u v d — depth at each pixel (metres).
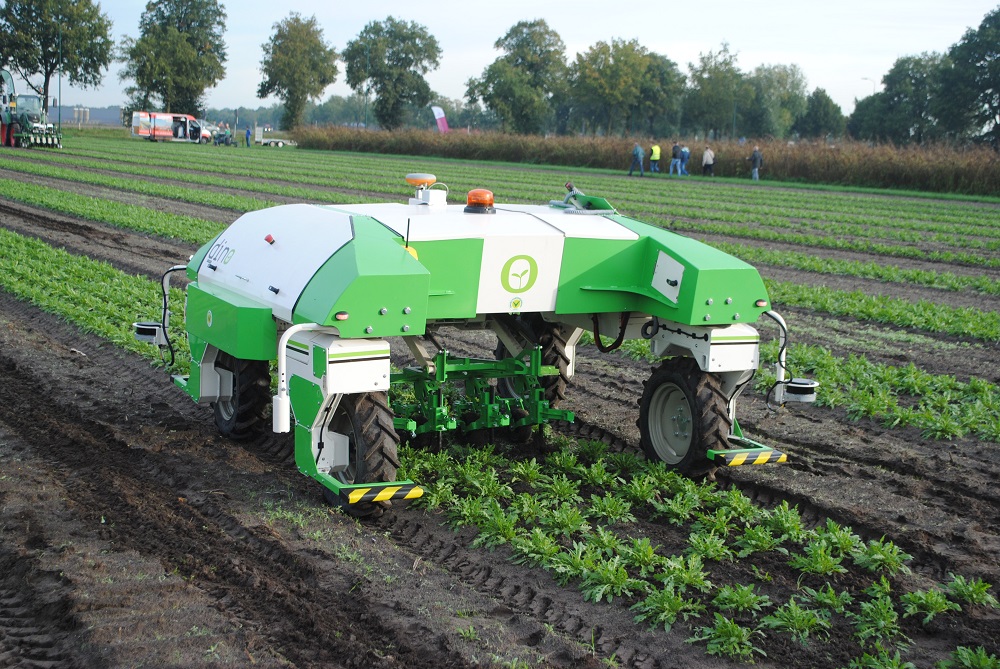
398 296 6.11
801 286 16.95
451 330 13.32
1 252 17.77
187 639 4.97
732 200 35.25
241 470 7.63
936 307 15.48
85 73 93.50
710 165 50.09
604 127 119.19
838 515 7.07
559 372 9.00
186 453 8.00
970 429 9.35
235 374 8.19
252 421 8.19
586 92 86.06
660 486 7.37
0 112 56.09
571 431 9.05
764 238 24.48
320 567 5.88
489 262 6.91
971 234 26.28
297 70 112.69
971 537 6.77
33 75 92.44
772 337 13.34
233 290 7.51
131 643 4.89
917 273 18.88
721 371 7.18
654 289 7.33
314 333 6.30
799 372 11.35
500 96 97.06
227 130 82.38
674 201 33.97
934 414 9.64
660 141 56.50
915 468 8.28
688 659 5.05
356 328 6.03
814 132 109.38
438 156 68.25
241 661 4.81
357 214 7.32
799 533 6.56
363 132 73.69
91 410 9.22
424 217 7.22
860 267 19.59
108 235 21.53
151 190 31.91
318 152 69.88
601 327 8.09
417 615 5.32
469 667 4.82
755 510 6.90
